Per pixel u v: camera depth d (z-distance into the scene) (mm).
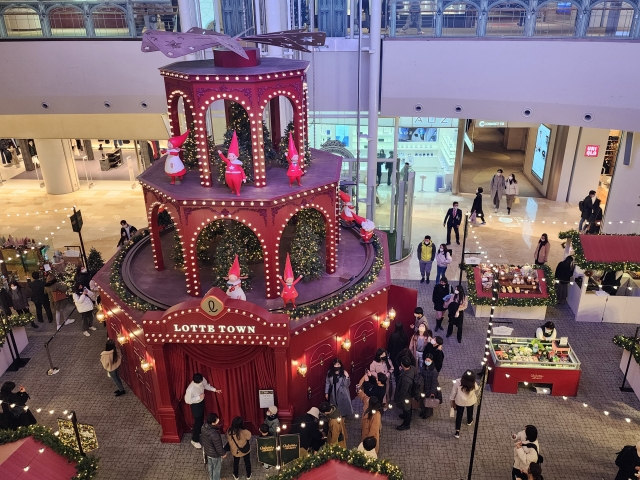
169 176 11906
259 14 16094
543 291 14062
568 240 15703
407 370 10562
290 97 10969
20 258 15945
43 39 16078
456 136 21578
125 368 12109
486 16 14844
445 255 15195
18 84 16484
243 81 10227
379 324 12297
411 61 15516
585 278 13875
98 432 11000
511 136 27938
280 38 11578
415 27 15352
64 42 16031
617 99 14234
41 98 16656
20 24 15992
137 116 20344
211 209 10633
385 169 17734
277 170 12164
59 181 23266
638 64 13789
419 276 16422
